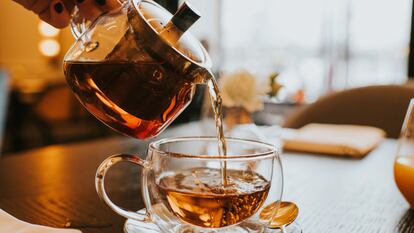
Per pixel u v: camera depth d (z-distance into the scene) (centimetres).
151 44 39
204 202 37
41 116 229
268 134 90
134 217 40
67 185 59
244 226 41
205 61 41
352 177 64
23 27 300
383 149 84
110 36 41
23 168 68
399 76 269
